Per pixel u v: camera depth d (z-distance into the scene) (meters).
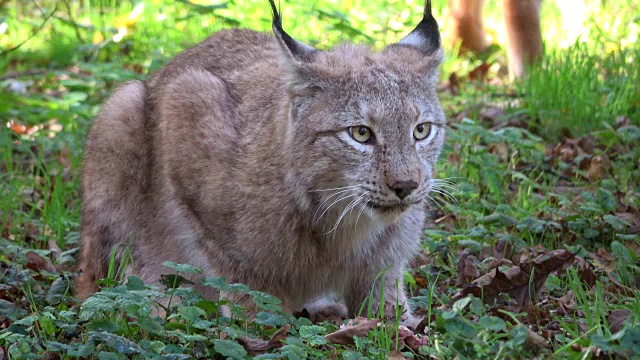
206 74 10.44
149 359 7.75
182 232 10.08
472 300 8.59
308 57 9.21
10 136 14.65
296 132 9.12
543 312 8.98
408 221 9.78
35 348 8.07
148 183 10.51
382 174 8.74
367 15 20.88
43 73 18.14
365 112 8.77
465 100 16.20
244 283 9.73
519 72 16.58
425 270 10.50
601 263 10.23
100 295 8.20
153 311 9.90
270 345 8.30
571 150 13.53
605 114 14.38
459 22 18.16
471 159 13.05
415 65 9.22
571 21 18.98
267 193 9.36
